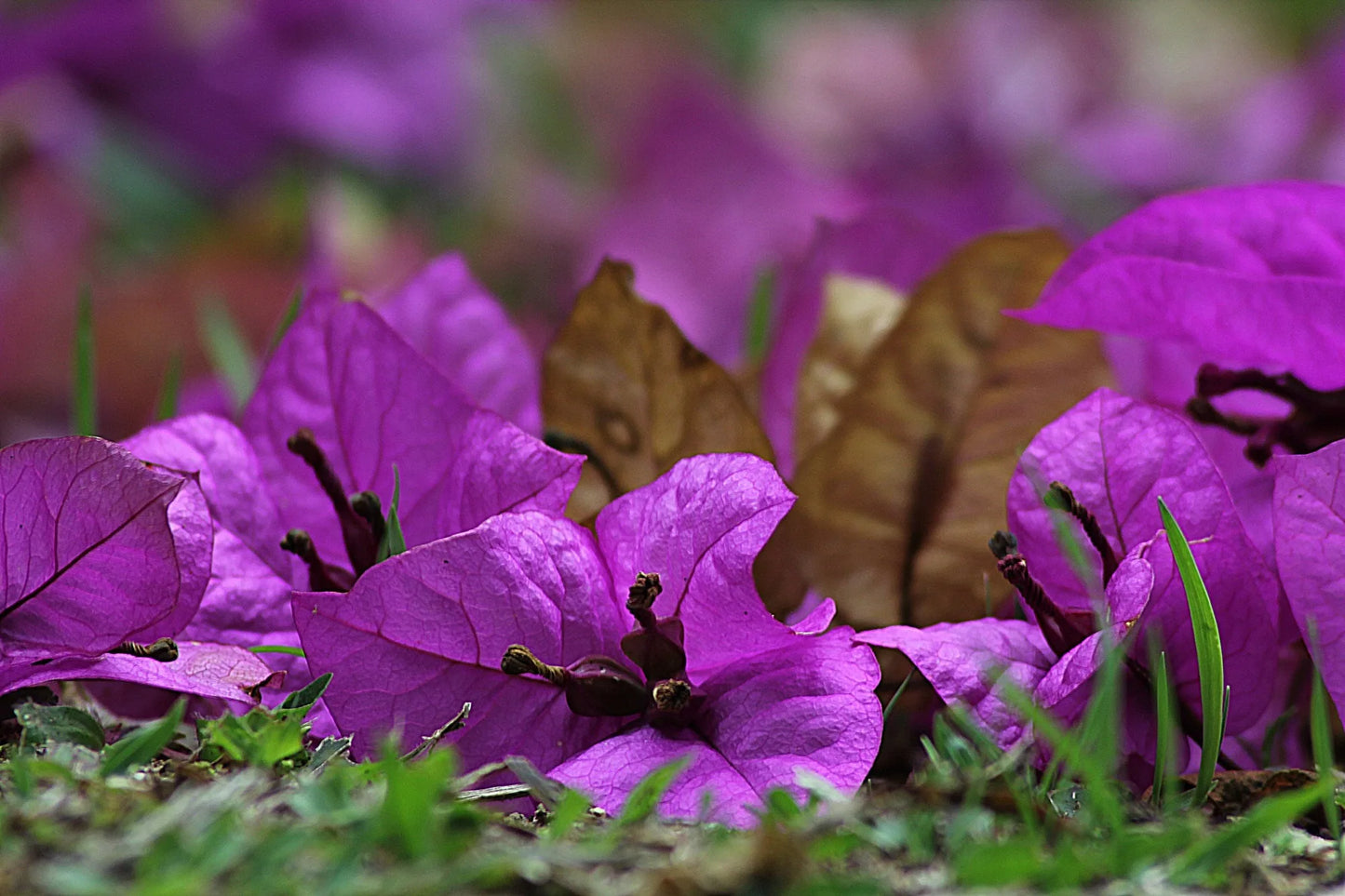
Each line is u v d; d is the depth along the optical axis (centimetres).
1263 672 48
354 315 50
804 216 95
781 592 50
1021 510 49
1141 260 49
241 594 50
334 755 47
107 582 47
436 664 47
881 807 46
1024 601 49
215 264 85
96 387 85
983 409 50
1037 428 50
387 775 44
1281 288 49
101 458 47
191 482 48
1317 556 48
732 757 47
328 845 44
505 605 47
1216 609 48
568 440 51
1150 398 53
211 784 45
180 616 48
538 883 44
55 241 100
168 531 47
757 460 47
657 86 98
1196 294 49
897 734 49
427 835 44
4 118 101
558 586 48
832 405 52
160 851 43
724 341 90
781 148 97
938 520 50
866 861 45
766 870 43
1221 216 49
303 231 93
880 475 50
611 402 51
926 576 50
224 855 43
